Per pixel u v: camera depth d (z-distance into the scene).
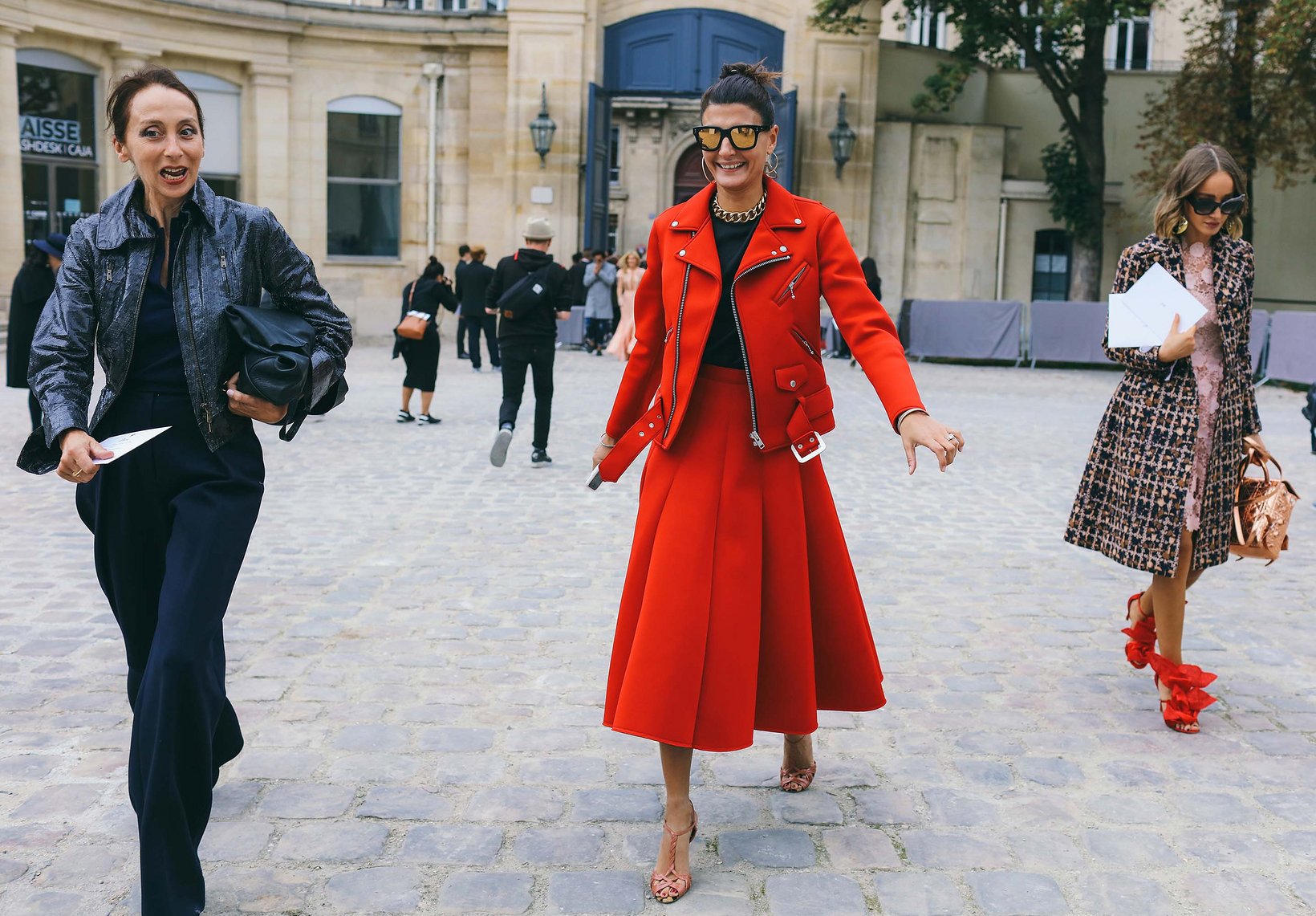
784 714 3.03
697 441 3.01
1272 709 4.29
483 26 24.11
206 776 2.67
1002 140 24.33
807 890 2.95
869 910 2.86
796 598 3.02
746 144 2.88
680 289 2.99
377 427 11.51
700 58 23.98
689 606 2.92
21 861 3.02
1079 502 4.29
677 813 2.95
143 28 21.70
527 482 8.67
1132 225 25.86
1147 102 23.62
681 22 23.97
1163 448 4.03
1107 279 26.06
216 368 2.77
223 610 2.70
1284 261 26.28
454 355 21.48
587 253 22.45
